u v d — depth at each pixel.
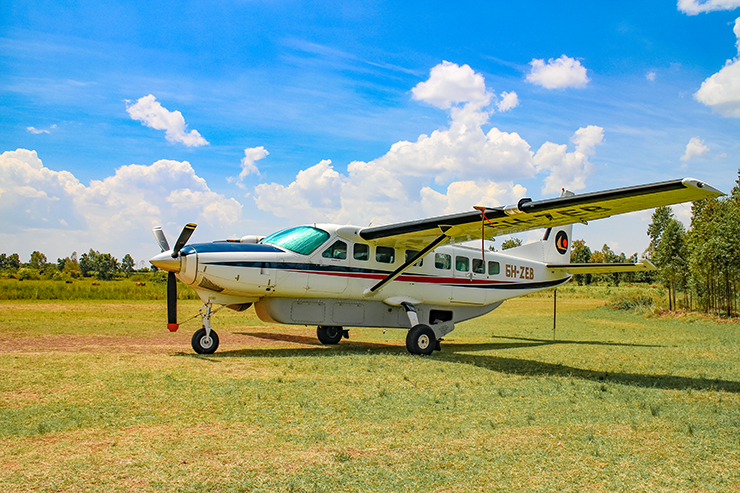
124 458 3.20
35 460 3.10
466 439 3.82
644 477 3.19
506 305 28.95
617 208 6.50
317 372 6.26
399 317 10.20
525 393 5.44
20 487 2.71
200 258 7.79
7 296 19.64
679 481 3.14
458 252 10.95
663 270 23.30
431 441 3.75
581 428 4.18
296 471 3.11
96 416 4.04
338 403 4.72
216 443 3.55
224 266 7.93
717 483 3.12
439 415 4.46
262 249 8.50
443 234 8.39
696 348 10.26
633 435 4.03
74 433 3.64
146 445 3.45
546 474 3.19
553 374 6.81
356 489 2.89
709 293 21.31
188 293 23.05
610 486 3.04
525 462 3.39
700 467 3.38
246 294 8.41
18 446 3.34
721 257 19.38
